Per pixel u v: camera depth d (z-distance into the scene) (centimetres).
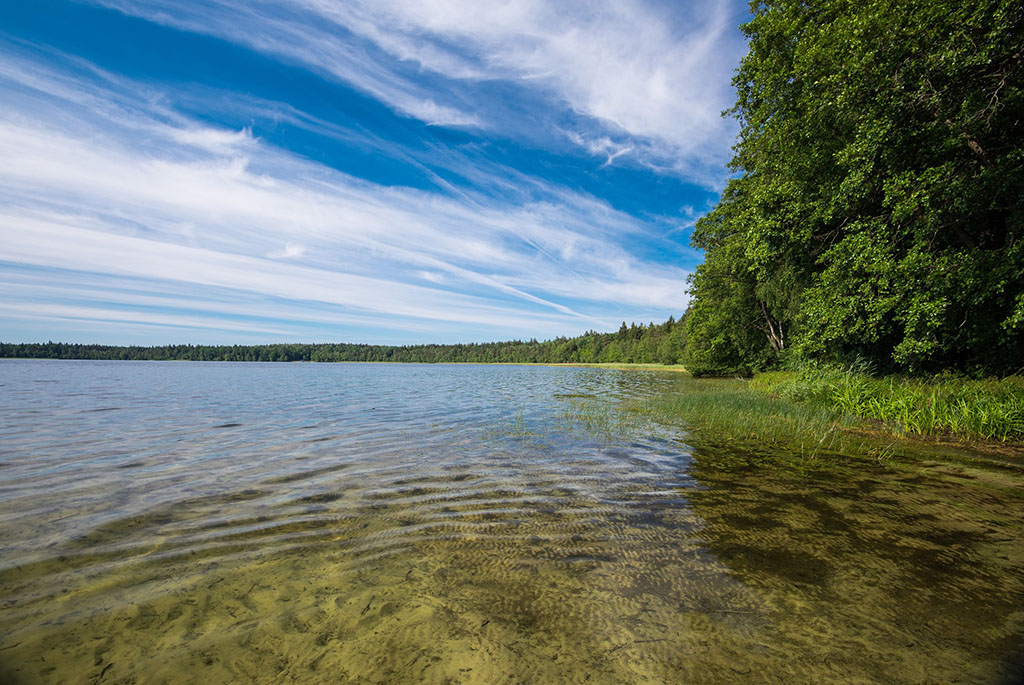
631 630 304
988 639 296
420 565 399
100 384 3061
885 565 403
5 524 492
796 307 2444
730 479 689
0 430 1126
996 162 1146
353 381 3959
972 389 1222
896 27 1130
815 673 263
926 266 1212
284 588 357
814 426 1195
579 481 675
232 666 265
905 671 264
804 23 1573
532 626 309
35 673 256
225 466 764
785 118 1641
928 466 776
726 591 357
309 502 573
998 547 442
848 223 1548
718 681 255
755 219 1770
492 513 535
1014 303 1189
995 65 1065
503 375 5891
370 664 268
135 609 325
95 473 714
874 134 1195
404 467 761
